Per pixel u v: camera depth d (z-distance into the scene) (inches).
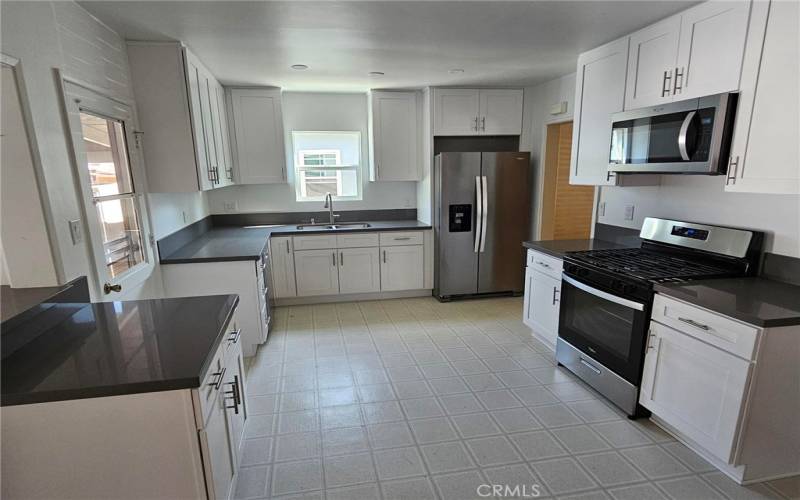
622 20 94.6
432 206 179.0
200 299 79.7
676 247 105.1
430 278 184.1
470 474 77.4
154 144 111.1
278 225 189.0
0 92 63.1
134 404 50.3
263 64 130.5
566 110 152.2
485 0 83.1
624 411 95.3
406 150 182.9
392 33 102.4
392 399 102.6
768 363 68.1
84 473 51.3
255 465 80.0
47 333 63.8
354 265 175.6
